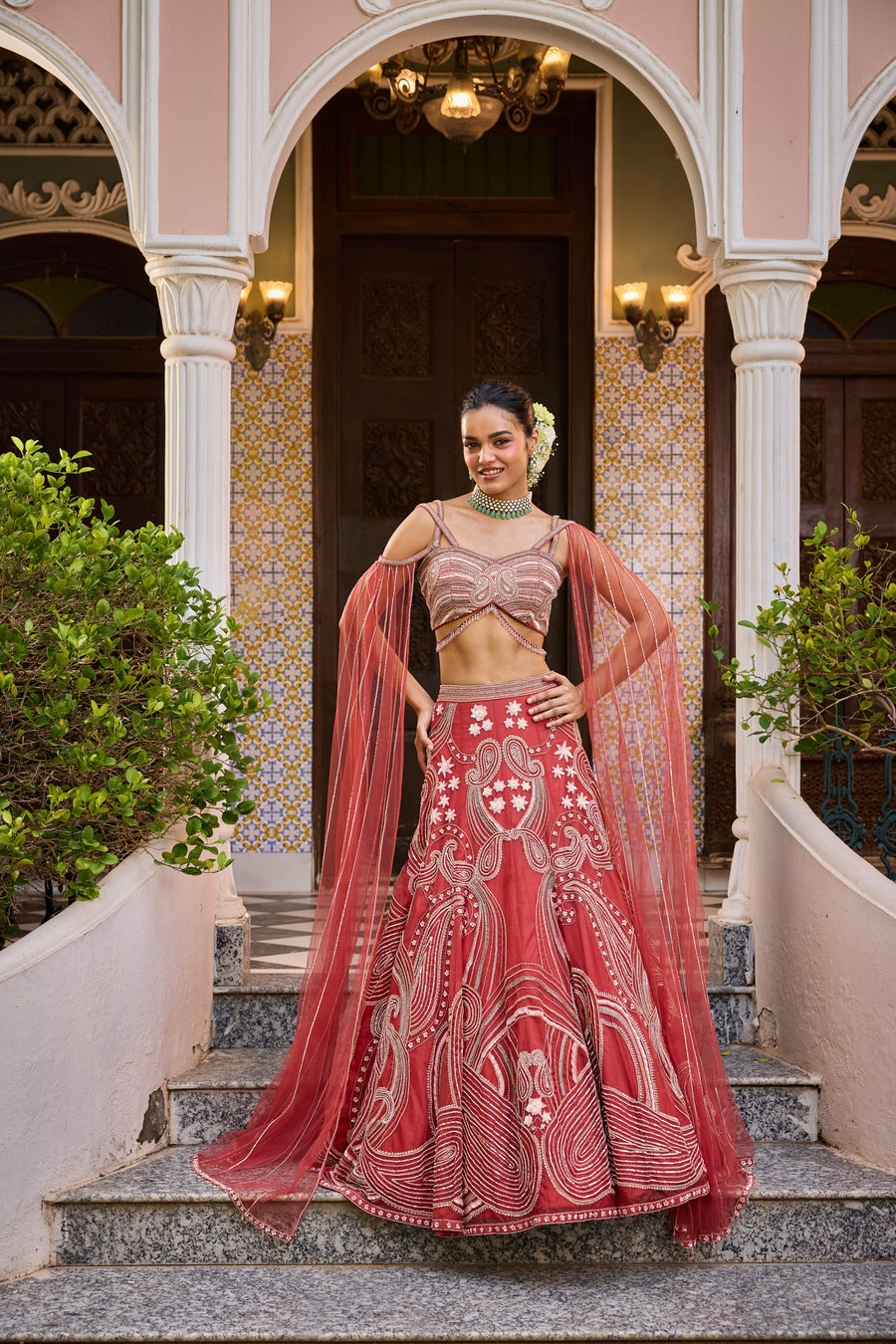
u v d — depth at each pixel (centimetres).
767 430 394
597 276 629
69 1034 295
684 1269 293
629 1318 266
